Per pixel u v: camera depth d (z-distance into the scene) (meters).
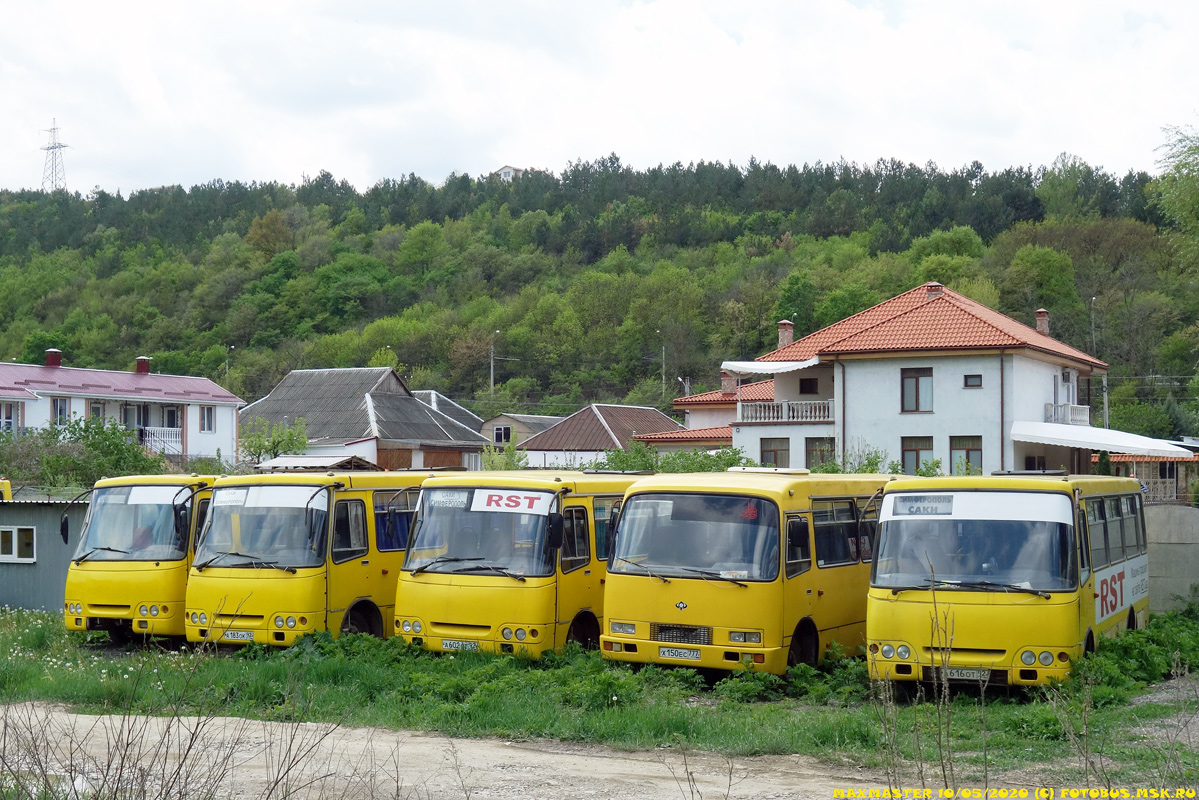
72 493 33.12
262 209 168.12
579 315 120.19
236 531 17.73
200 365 117.50
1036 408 45.91
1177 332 90.50
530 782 9.91
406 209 170.75
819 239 145.62
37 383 57.50
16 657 16.75
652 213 158.50
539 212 161.75
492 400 105.44
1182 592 24.56
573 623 17.47
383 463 69.31
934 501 14.43
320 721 12.77
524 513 16.89
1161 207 32.69
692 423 61.97
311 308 129.62
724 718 12.66
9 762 9.11
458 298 134.75
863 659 16.88
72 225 164.12
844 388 45.78
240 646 18.25
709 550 15.27
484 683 13.94
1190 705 12.98
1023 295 101.50
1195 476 66.94
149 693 13.67
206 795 8.53
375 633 18.61
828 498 17.16
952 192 145.50
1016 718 11.98
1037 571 13.72
